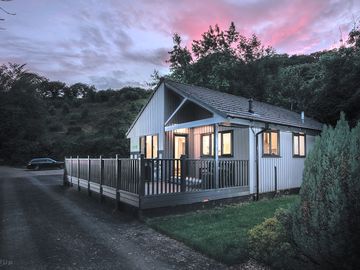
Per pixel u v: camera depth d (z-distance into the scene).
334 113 17.91
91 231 7.19
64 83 92.94
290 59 34.09
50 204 11.02
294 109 22.30
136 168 8.51
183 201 8.97
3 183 19.66
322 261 4.07
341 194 3.79
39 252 5.76
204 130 13.87
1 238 6.67
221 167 10.47
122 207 9.40
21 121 48.31
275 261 4.72
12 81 51.12
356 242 3.78
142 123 16.22
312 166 4.23
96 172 11.88
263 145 12.23
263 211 8.76
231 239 5.96
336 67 18.08
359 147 3.90
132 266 5.06
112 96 75.75
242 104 13.37
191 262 5.18
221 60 29.42
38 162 34.84
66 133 53.28
